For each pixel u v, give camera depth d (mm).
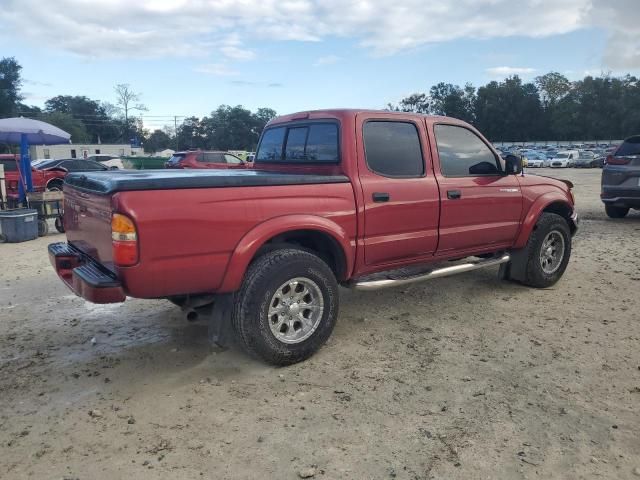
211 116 108688
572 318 5016
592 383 3666
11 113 86812
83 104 111625
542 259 5965
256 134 106812
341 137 4324
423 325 4887
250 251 3676
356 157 4316
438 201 4801
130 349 4402
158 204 3346
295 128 4832
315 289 4039
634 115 99250
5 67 85625
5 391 3670
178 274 3463
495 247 5531
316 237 4270
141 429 3160
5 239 10031
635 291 5867
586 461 2791
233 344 4457
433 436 3039
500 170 5484
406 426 3148
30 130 11742
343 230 4168
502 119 111250
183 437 3068
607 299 5590
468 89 115812
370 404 3420
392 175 4547
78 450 2951
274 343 3855
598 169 42344
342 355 4211
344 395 3549
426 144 4812
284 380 3785
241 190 3678
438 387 3643
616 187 10875
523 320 4980
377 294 5871
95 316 5258
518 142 112062
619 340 4445
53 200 10891
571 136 109000
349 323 4957
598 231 9930
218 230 3564
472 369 3928
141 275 3332
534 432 3066
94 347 4461
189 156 20281
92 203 3756
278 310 3910
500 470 2723
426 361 4082
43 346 4496
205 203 3512
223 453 2902
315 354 4223
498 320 4996
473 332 4691
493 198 5281
